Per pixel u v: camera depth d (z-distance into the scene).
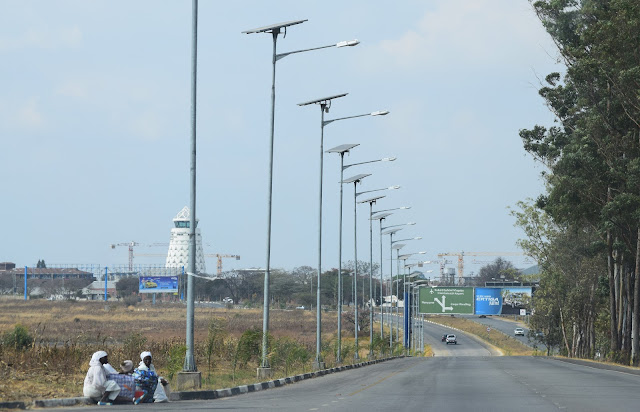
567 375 75.62
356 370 94.88
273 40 72.62
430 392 50.56
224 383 58.72
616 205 97.75
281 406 39.50
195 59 52.09
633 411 36.44
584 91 104.06
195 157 52.00
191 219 51.94
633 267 114.25
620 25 87.25
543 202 123.19
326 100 96.62
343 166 116.00
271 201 72.19
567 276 160.75
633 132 99.81
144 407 37.47
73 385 47.12
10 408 34.53
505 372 82.62
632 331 110.00
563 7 103.44
